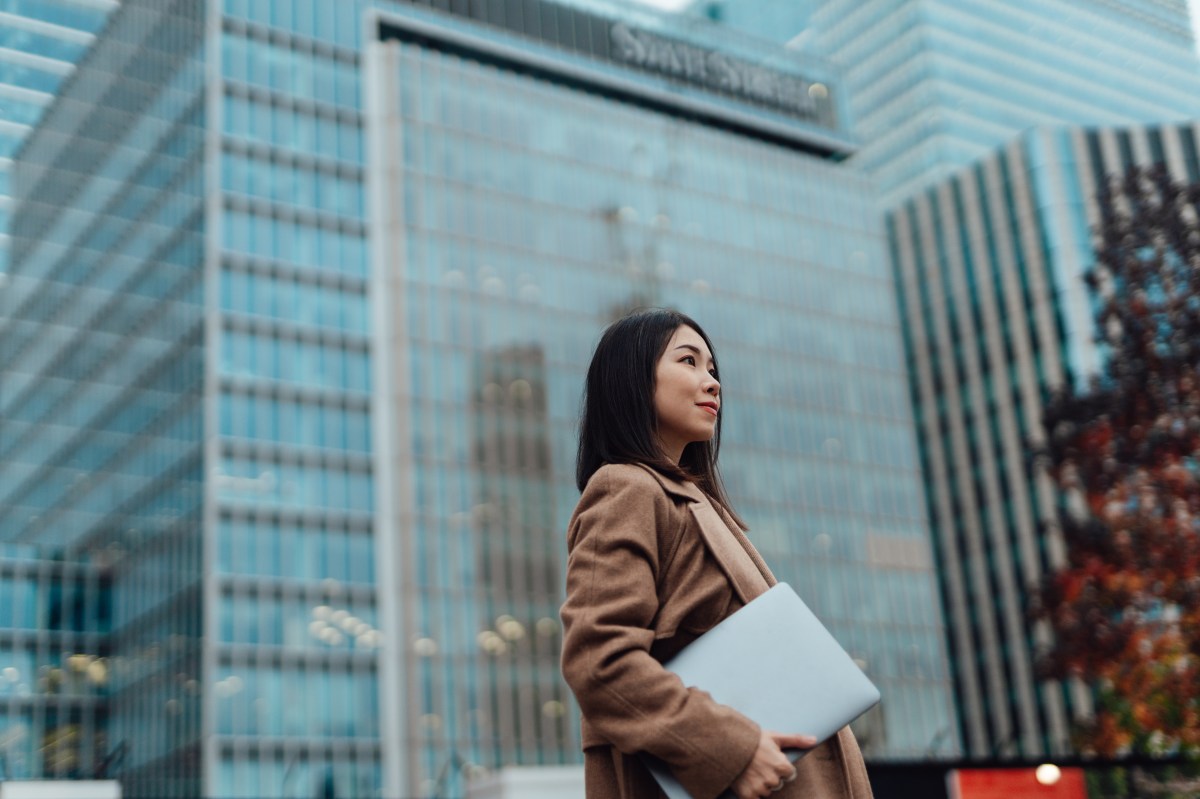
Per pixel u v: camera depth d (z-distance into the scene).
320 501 70.94
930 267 104.12
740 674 2.57
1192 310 21.02
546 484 77.31
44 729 69.12
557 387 79.75
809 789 2.56
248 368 70.94
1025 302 95.88
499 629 73.06
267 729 66.06
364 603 70.50
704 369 3.00
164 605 68.88
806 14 149.50
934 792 13.98
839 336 92.88
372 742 68.25
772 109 100.62
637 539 2.70
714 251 89.56
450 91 82.50
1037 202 95.12
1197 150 79.31
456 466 75.06
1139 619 20.61
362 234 76.94
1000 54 140.00
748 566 2.82
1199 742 19.61
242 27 76.75
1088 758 14.39
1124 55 147.25
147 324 73.19
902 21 140.25
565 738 72.69
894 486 90.94
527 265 81.50
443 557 73.00
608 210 86.00
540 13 91.75
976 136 135.12
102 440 72.56
